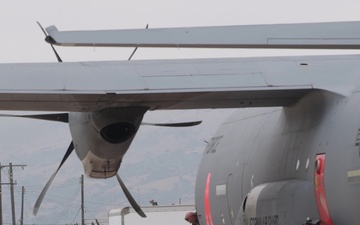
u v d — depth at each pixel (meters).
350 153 49.16
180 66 52.72
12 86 48.38
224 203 66.75
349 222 49.75
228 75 52.50
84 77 50.16
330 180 51.03
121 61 52.44
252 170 61.94
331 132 51.62
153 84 50.69
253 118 65.75
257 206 58.09
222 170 67.25
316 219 52.69
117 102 52.34
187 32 46.31
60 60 53.97
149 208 124.56
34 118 60.41
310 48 48.31
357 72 53.53
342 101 52.03
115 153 56.44
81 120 56.62
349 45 47.97
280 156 57.91
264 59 55.16
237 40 47.06
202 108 55.97
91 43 44.38
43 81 49.12
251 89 51.59
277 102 56.09
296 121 56.91
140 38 45.22
